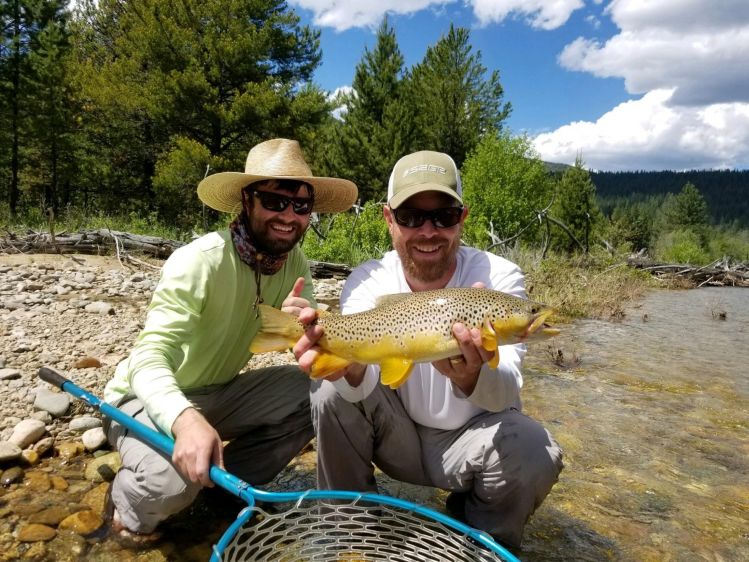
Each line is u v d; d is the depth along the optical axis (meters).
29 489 3.22
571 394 5.81
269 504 3.28
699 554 2.98
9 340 5.70
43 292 8.40
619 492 3.66
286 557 2.60
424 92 41.19
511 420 2.91
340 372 2.74
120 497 2.90
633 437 4.66
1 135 24.08
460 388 2.74
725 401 5.77
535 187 32.62
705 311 13.14
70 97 25.41
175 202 25.14
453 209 2.99
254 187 3.07
